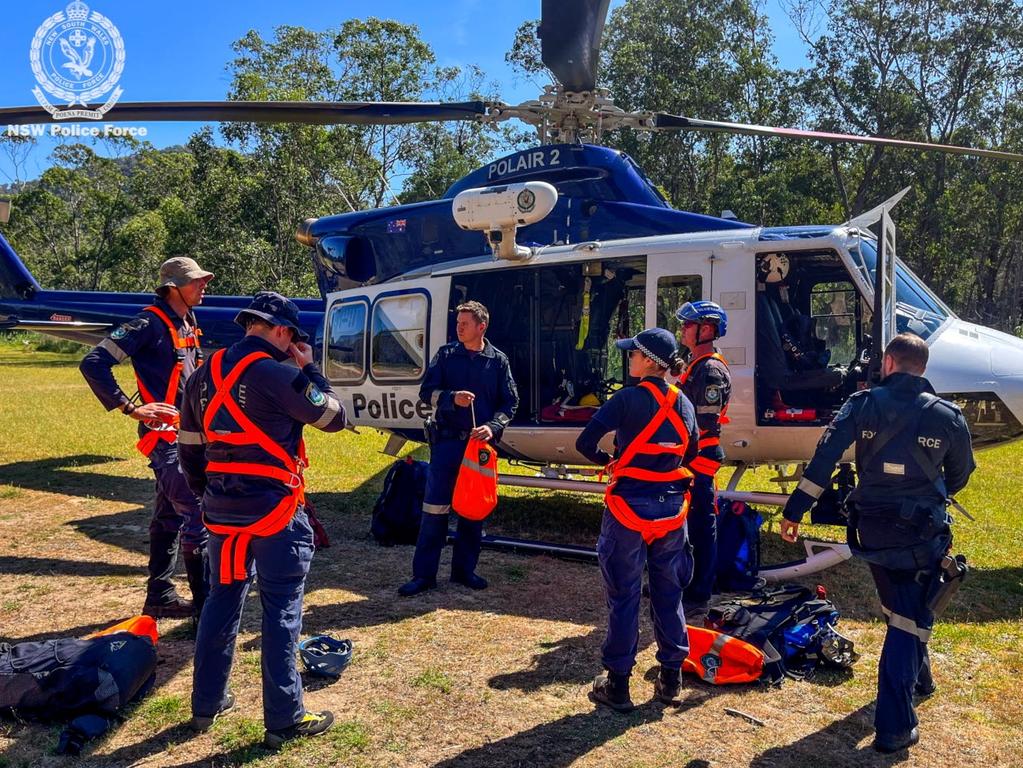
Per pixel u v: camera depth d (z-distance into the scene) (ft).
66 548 19.30
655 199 21.43
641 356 11.17
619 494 10.94
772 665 12.20
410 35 122.01
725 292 17.89
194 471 10.69
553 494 26.94
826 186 109.91
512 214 17.78
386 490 20.25
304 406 9.71
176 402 13.61
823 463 10.34
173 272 13.66
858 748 10.33
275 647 10.00
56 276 170.60
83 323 32.07
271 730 10.04
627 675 11.16
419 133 123.44
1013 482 30.86
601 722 10.93
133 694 10.94
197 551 13.60
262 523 9.78
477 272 21.01
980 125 107.04
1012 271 129.18
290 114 18.38
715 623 13.16
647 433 10.89
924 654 11.39
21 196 177.68
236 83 110.11
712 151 113.39
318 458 34.47
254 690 11.71
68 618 14.55
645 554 11.14
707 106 106.52
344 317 24.11
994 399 16.39
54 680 10.36
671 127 20.94
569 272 21.74
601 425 10.91
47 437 38.04
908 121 104.27
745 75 107.96
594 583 17.16
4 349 143.33
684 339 15.01
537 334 20.61
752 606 13.71
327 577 17.33
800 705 11.51
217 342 27.99
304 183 103.19
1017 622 15.12
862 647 13.89
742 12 108.78
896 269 18.44
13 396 58.80
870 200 111.55
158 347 13.47
